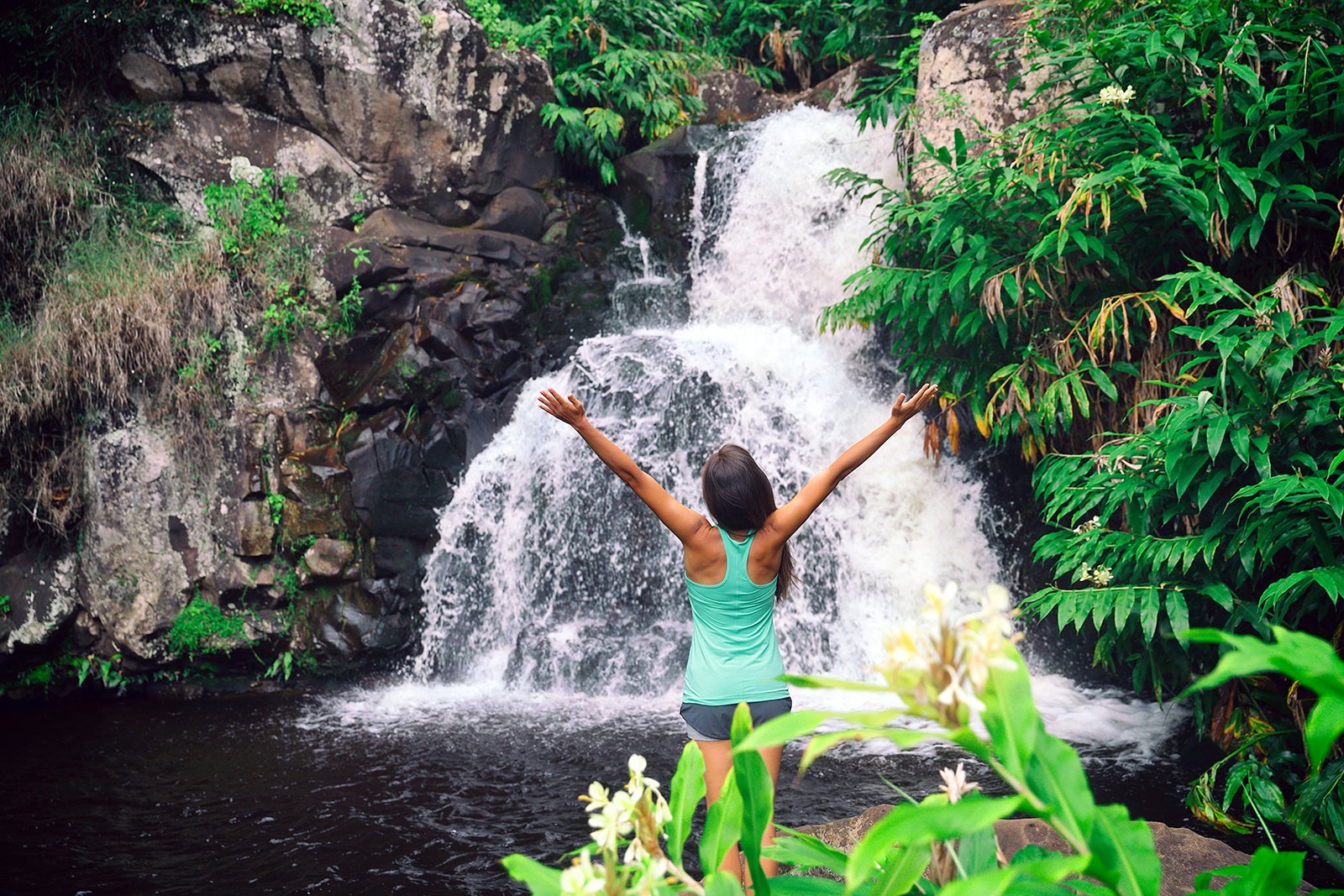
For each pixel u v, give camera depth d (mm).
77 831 4609
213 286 7715
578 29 10516
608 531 7797
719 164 9648
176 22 8188
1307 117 4777
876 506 7500
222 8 8242
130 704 7219
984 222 6004
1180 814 4488
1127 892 1026
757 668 2875
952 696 954
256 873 4105
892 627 991
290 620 7445
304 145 8539
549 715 6531
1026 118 6781
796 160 9117
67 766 5605
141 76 8211
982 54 7062
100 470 7367
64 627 7320
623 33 10914
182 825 4668
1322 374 4301
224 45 8258
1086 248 5090
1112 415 6023
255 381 7719
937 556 7266
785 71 12258
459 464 7914
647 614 7648
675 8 11180
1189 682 5000
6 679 7254
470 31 9008
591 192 9922
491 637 7758
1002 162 6344
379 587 7461
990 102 7000
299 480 7504
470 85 9023
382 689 7445
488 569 7820
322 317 8008
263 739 6090
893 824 963
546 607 7879
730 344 8211
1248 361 4180
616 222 9789
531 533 7934
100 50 8156
